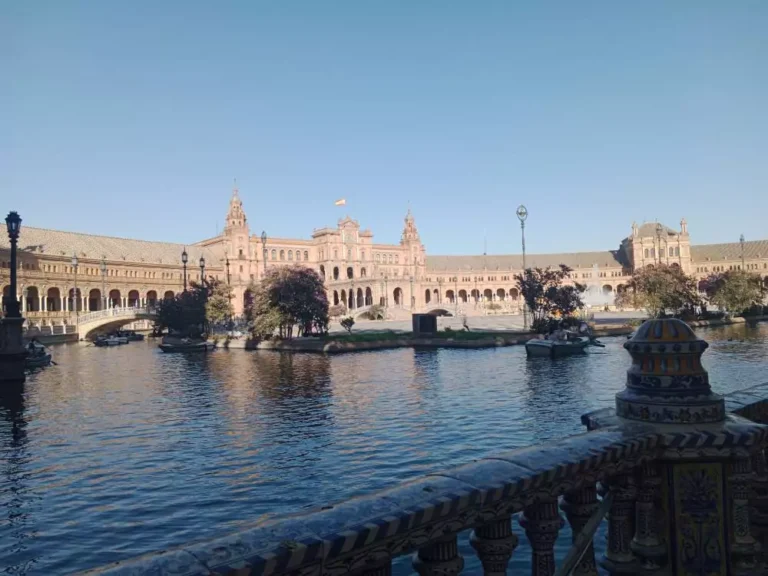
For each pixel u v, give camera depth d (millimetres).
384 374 44094
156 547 13891
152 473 19531
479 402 30766
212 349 78688
